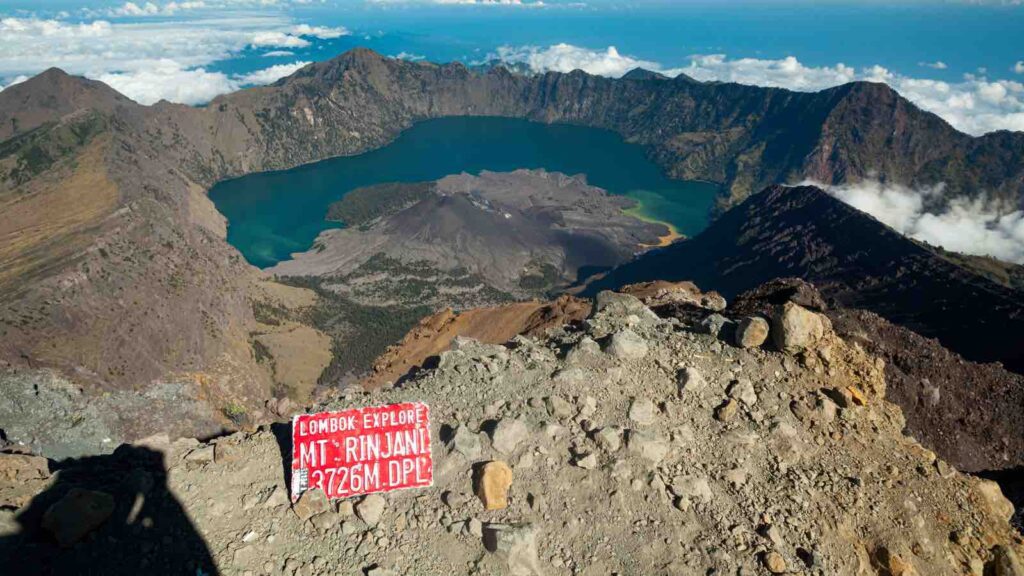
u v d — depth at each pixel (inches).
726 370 658.2
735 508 517.7
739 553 477.4
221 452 508.7
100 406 2405.3
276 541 449.4
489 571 447.8
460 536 468.1
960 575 541.6
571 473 522.0
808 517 524.7
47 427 2022.6
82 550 402.3
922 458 631.8
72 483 454.6
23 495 437.4
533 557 456.8
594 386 610.2
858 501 555.5
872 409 663.1
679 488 515.2
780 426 594.6
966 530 578.2
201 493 470.6
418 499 494.6
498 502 491.5
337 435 506.0
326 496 483.8
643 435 542.6
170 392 2664.9
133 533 423.8
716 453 565.3
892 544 534.9
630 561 468.4
